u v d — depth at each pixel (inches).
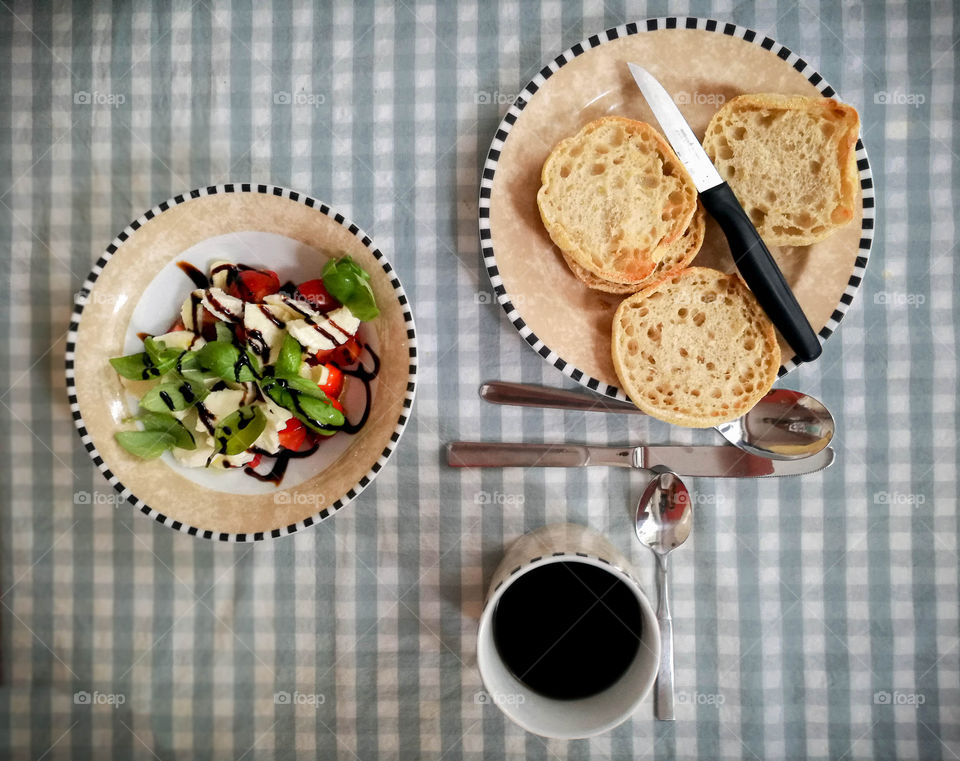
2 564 18.8
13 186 18.8
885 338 18.3
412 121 18.4
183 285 18.0
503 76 18.3
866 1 18.1
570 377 17.5
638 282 16.8
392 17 18.4
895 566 18.3
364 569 18.6
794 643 18.4
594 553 16.2
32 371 18.8
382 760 18.6
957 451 18.2
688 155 16.8
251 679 18.7
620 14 18.2
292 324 16.8
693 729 18.5
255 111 18.6
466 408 18.5
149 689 18.8
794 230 17.2
